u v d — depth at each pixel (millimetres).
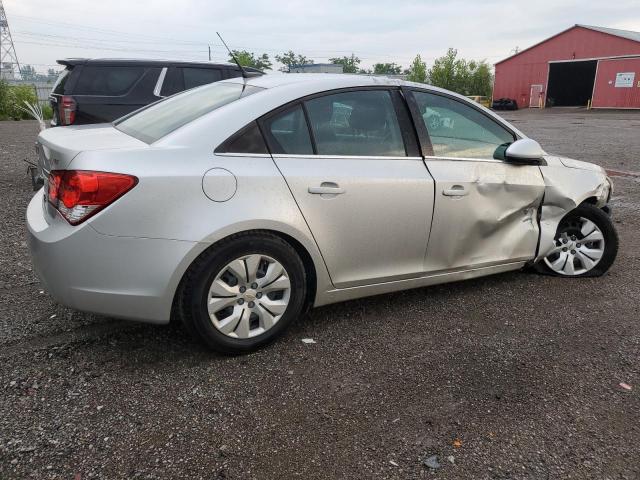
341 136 3256
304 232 3043
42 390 2664
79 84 7289
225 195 2799
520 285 4266
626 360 3131
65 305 2742
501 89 47281
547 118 30359
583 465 2270
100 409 2537
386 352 3164
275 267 3020
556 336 3412
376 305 3828
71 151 2703
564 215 4238
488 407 2648
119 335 3244
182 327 3373
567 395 2768
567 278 4434
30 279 4051
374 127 3381
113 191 2594
